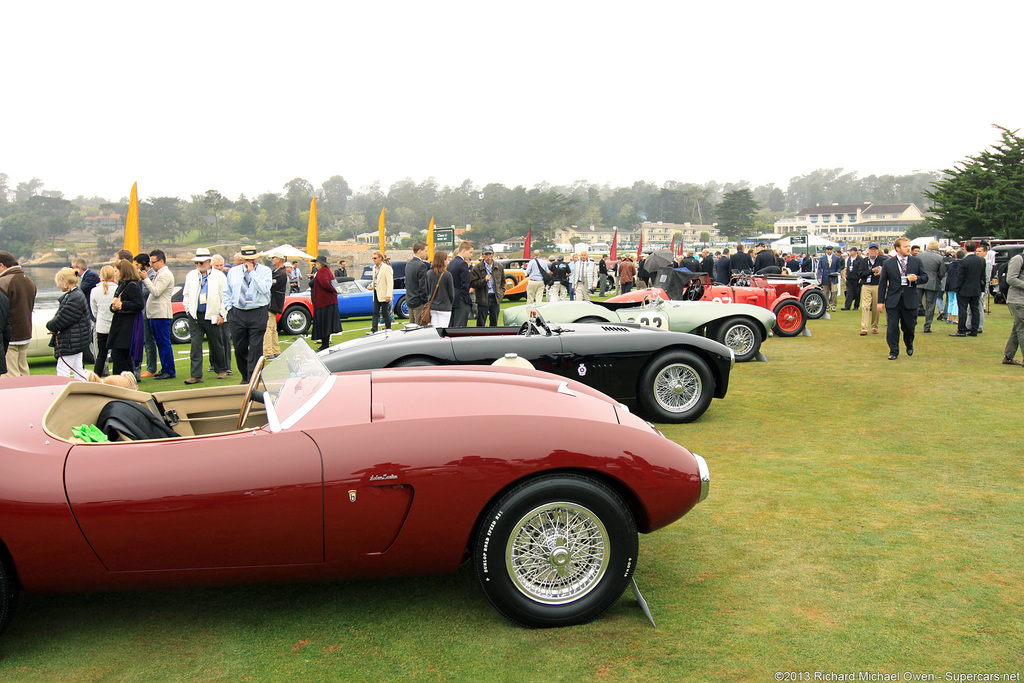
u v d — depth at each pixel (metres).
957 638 2.74
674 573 3.35
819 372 9.02
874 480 4.67
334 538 2.78
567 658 2.66
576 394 3.45
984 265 11.93
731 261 17.44
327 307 11.52
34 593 2.73
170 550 2.70
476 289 13.74
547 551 2.86
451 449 2.80
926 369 9.02
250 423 4.05
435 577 3.40
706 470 3.08
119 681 2.55
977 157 39.47
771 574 3.32
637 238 153.75
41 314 11.11
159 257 9.31
